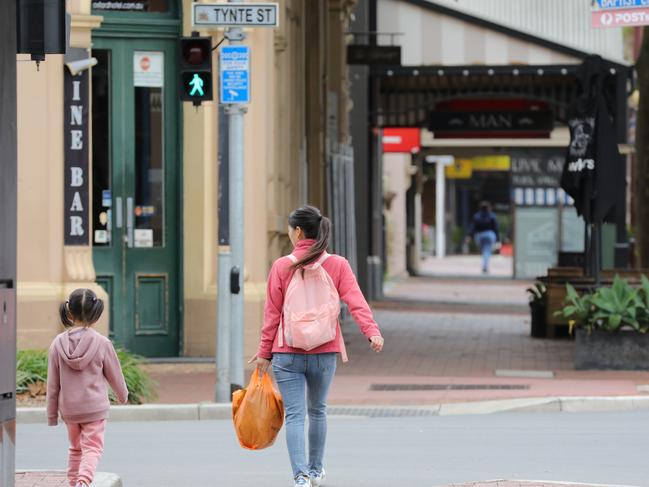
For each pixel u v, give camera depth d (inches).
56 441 1503.4
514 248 5369.1
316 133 3056.1
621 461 1301.7
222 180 1777.8
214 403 1738.4
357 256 3757.4
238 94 1745.8
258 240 2229.3
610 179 2532.0
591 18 2113.7
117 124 2218.3
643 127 3213.6
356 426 1604.3
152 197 2226.9
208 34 2192.4
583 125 2529.5
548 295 2760.8
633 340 2134.6
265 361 1099.3
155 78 2226.9
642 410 1755.7
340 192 3196.4
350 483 1182.9
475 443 1438.2
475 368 2214.6
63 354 1037.2
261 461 1339.8
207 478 1232.8
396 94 3978.8
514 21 5044.3
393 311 3577.8
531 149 5324.8
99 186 2218.3
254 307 2165.4
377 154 4030.5
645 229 3235.7
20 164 2032.5
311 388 1105.4
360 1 3853.3
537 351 2508.6
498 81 3848.4
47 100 2043.6
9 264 863.7
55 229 2044.8
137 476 1244.5
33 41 1002.7
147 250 2218.3
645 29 3176.7
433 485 1170.6
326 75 3166.8
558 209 5310.0
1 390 844.0
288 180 2586.1
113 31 2214.6
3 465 845.2
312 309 1078.4
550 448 1393.9
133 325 2210.9
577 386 1932.8
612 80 2679.6
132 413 1694.1
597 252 2581.2
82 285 2046.0
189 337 2210.9
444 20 4106.8
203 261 2212.1
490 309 3666.3
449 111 3909.9
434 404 1793.8
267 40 2292.1
